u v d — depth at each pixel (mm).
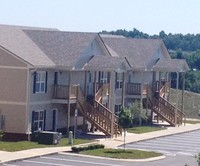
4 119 51375
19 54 51500
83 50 57219
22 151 44281
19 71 51094
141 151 48812
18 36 55969
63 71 56562
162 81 76000
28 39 56750
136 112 65875
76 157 44000
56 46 57250
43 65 52281
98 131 59938
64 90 55031
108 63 58344
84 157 44219
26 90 51031
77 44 58000
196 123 77500
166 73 78562
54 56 55688
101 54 61531
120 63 59156
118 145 52031
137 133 61719
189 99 89750
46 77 54219
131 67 67500
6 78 51281
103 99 60344
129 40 74375
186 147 54750
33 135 50750
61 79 56688
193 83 116438
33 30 59375
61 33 59562
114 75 61750
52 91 55156
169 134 62969
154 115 75188
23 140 50781
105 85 59656
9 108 51344
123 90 64438
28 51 53531
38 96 53000
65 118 58000
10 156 41719
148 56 72062
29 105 51375
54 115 56094
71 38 58875
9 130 51281
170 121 71438
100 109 56938
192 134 65500
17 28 58375
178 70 72750
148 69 71562
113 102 59844
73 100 55688
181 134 65000
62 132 57562
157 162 44781
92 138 54969
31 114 52031
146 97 71125
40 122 53719
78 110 56500
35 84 52375
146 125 70125
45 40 57906
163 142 57312
